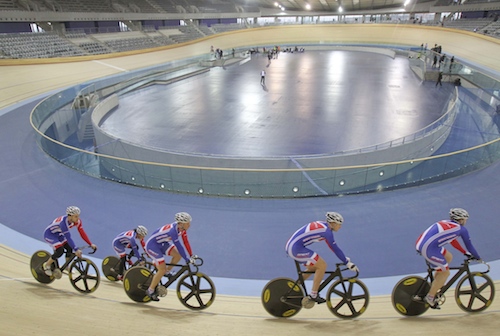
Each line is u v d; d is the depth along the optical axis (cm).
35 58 2188
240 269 538
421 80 2183
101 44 3070
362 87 2028
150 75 2252
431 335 281
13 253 555
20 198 760
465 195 719
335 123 1411
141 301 383
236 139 1279
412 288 326
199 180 765
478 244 561
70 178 855
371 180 776
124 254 450
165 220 675
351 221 651
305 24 4806
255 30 4738
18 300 354
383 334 286
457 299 329
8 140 1116
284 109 1622
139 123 1485
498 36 2802
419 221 643
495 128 1338
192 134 1340
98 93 1777
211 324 316
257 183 752
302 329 303
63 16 2903
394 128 1341
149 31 3869
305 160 1034
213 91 2034
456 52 2988
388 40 4066
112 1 3675
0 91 1681
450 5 4275
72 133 1513
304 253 306
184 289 475
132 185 816
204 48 3850
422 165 772
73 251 394
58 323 296
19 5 2703
